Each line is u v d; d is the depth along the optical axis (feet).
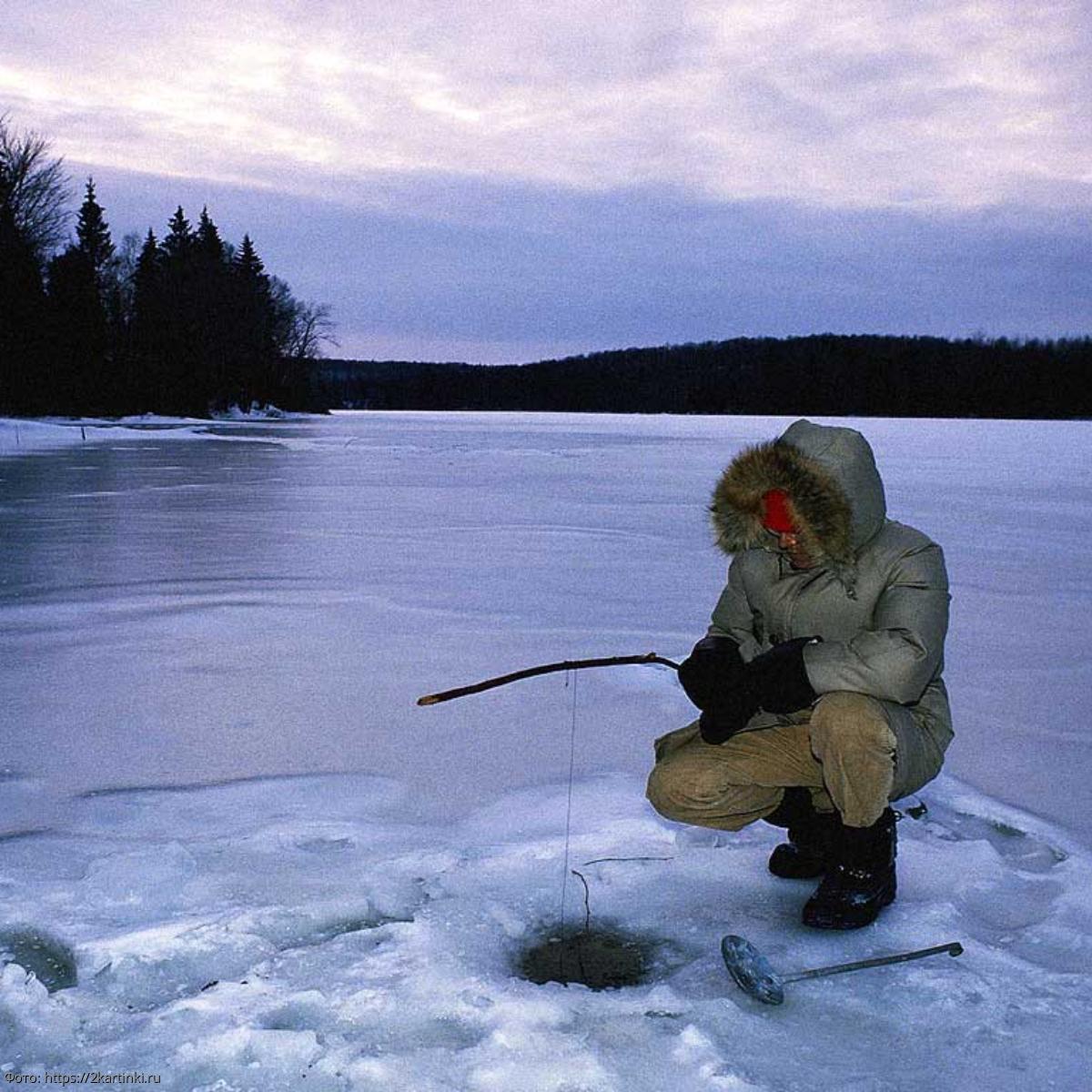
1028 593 27.22
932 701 10.02
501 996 8.25
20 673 18.30
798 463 9.27
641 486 61.16
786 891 10.34
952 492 59.21
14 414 175.22
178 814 12.21
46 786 13.08
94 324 187.32
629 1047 7.72
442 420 257.96
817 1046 7.83
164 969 8.80
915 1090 7.32
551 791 12.92
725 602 10.70
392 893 10.07
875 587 9.59
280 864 10.73
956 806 12.54
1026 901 10.20
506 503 50.26
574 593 26.21
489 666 18.95
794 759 10.03
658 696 16.98
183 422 189.98
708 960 9.00
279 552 32.89
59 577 28.04
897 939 9.36
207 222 291.58
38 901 9.85
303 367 330.54
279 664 19.01
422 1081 7.26
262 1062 7.47
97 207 240.73
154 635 21.24
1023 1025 8.02
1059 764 14.24
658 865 10.81
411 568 30.04
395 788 13.03
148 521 41.14
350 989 8.36
